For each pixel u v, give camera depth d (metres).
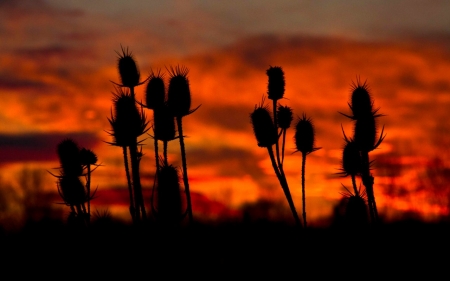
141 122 6.03
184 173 6.04
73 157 6.53
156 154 5.98
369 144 6.57
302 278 6.19
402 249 6.49
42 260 6.34
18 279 6.15
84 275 6.04
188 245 5.86
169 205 5.67
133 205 6.07
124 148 6.09
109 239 6.07
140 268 5.78
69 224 6.30
